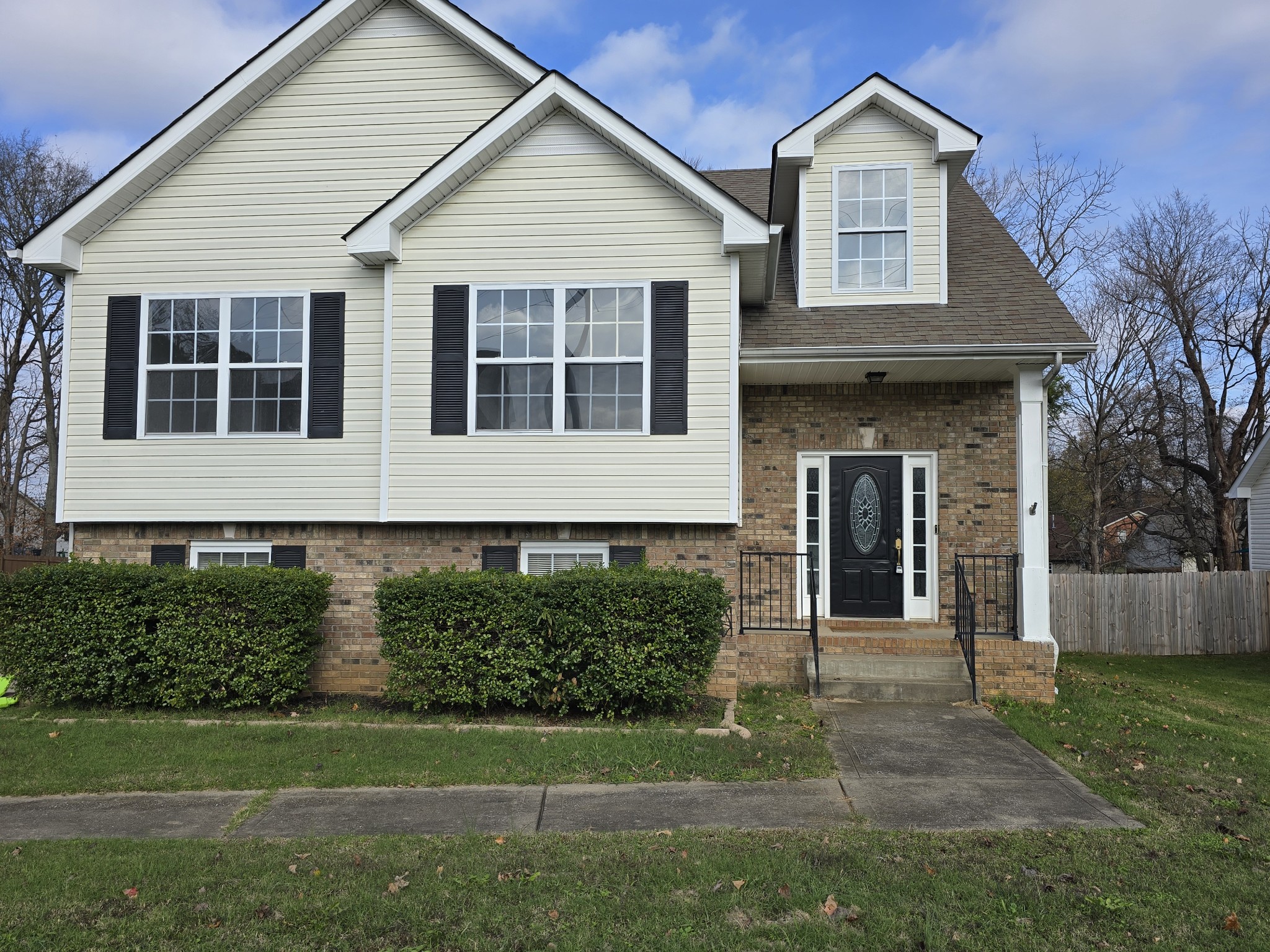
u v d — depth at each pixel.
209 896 4.46
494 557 9.70
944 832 5.36
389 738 7.53
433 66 10.38
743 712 8.70
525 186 9.57
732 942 3.98
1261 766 7.02
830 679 9.62
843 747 7.39
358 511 9.80
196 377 10.12
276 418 10.04
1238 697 11.53
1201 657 15.85
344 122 10.38
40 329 26.75
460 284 9.59
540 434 9.41
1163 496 29.52
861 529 11.16
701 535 9.41
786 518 11.09
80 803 6.06
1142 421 28.00
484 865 4.82
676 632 8.09
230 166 10.35
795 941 3.99
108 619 8.70
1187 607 16.36
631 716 8.34
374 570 9.84
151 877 4.69
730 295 9.30
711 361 9.30
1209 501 29.58
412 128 10.34
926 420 11.02
